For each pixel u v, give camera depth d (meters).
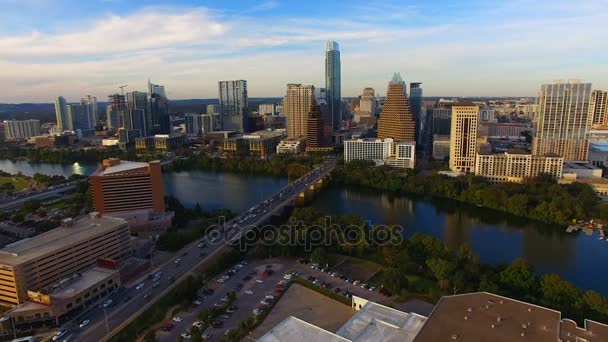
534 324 196.12
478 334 188.62
